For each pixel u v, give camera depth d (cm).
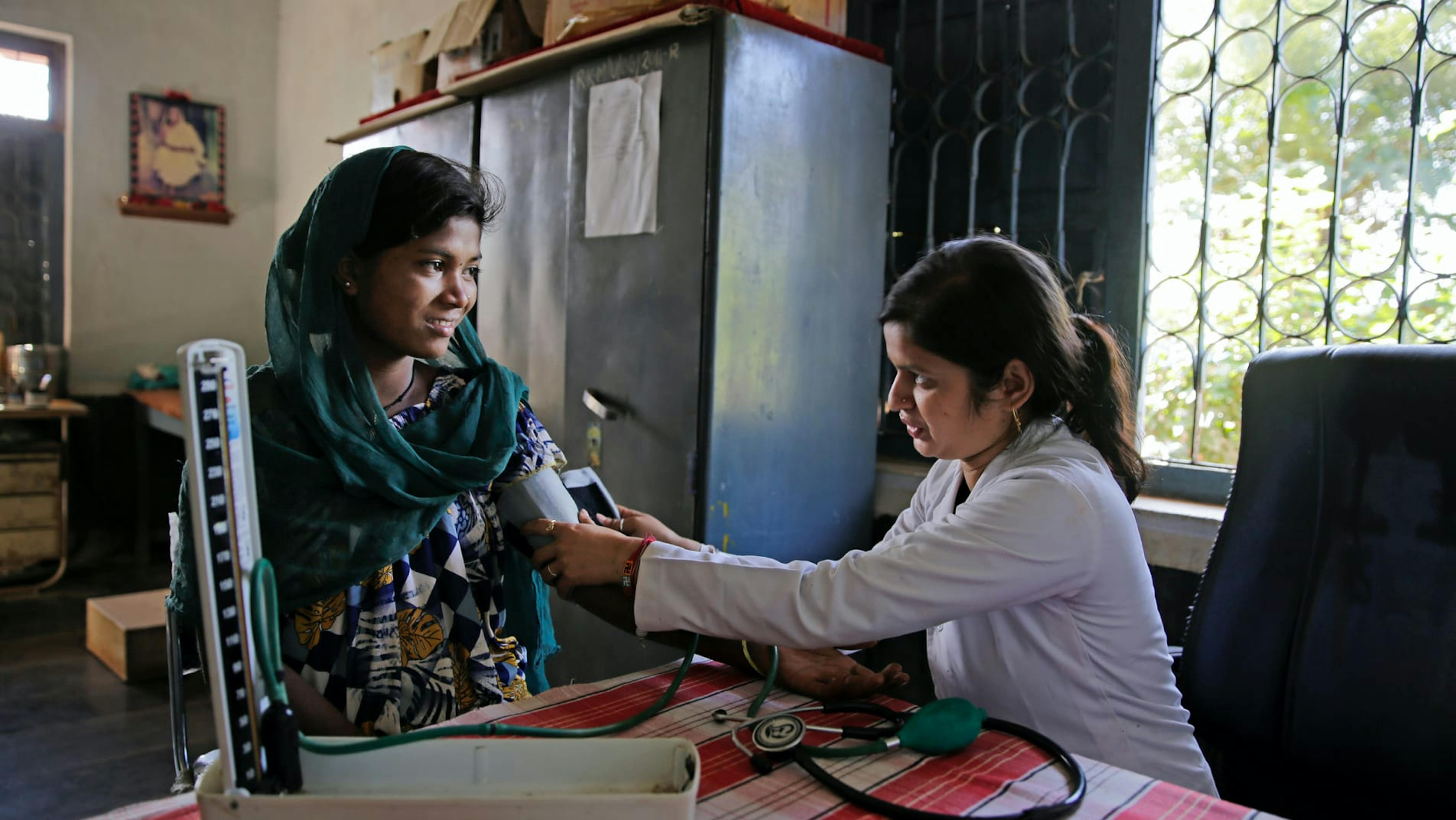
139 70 468
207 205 488
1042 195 233
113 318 468
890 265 262
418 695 110
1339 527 119
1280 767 122
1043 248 232
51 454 398
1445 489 111
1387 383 117
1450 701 107
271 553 105
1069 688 103
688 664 99
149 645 301
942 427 106
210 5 485
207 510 63
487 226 122
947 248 106
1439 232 178
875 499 248
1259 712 123
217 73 489
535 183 252
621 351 223
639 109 216
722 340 204
